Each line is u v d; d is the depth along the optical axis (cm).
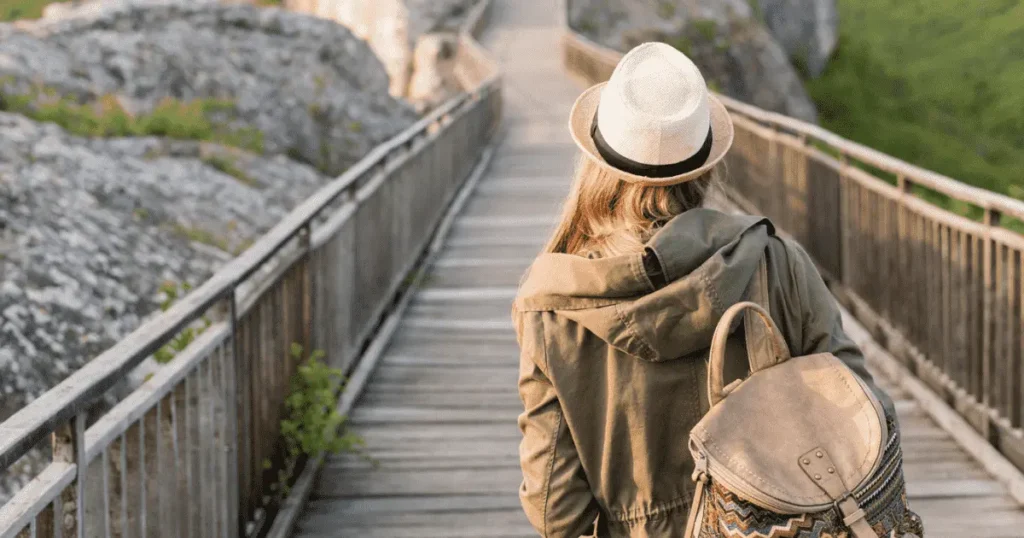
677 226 163
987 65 4372
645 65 171
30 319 475
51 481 204
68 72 1049
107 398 433
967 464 447
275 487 400
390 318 678
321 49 1366
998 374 444
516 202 1128
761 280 166
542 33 3522
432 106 2452
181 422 296
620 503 169
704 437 157
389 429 504
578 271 162
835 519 152
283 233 390
